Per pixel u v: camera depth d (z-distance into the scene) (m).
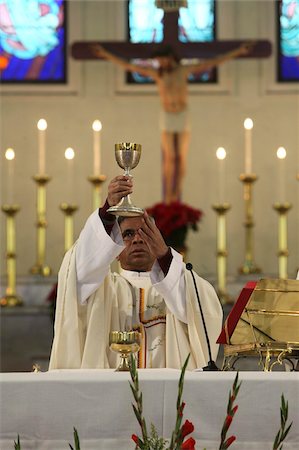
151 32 26.78
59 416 7.86
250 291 9.62
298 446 7.84
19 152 26.19
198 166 26.14
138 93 26.38
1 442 7.83
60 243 25.92
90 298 11.51
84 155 26.16
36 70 26.62
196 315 11.49
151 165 26.08
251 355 10.16
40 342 22.58
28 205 26.02
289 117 26.28
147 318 11.83
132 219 12.06
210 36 26.72
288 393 7.88
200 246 25.89
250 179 23.78
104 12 26.78
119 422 7.86
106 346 11.51
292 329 9.62
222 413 7.87
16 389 7.87
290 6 26.81
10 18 26.84
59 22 26.83
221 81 26.41
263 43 24.20
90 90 26.41
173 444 6.85
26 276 24.67
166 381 7.88
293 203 26.02
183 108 24.12
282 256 22.78
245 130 26.23
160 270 11.35
